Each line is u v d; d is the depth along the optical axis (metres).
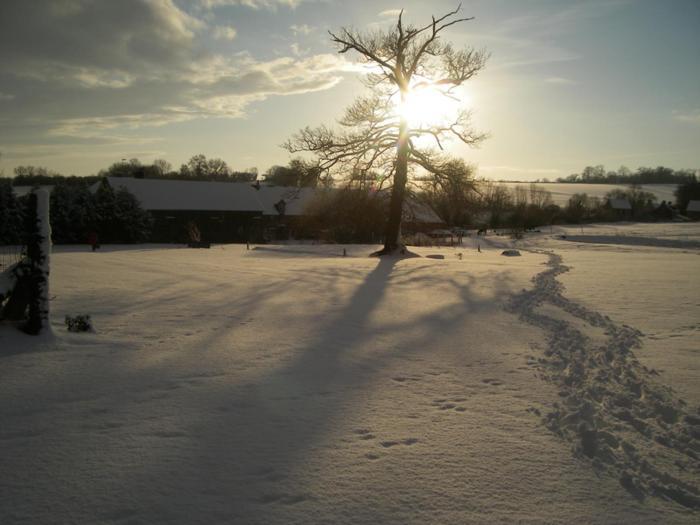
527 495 3.94
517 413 5.66
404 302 13.30
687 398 6.28
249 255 33.22
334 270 21.81
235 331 9.32
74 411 5.39
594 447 4.81
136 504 3.68
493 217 101.12
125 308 11.25
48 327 8.36
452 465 4.39
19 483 3.94
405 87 32.16
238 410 5.54
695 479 4.32
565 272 22.88
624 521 3.63
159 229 62.59
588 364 7.71
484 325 10.52
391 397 6.09
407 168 33.72
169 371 6.84
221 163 142.50
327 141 32.59
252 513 3.59
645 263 29.22
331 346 8.45
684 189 158.38
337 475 4.17
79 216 48.34
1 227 39.97
